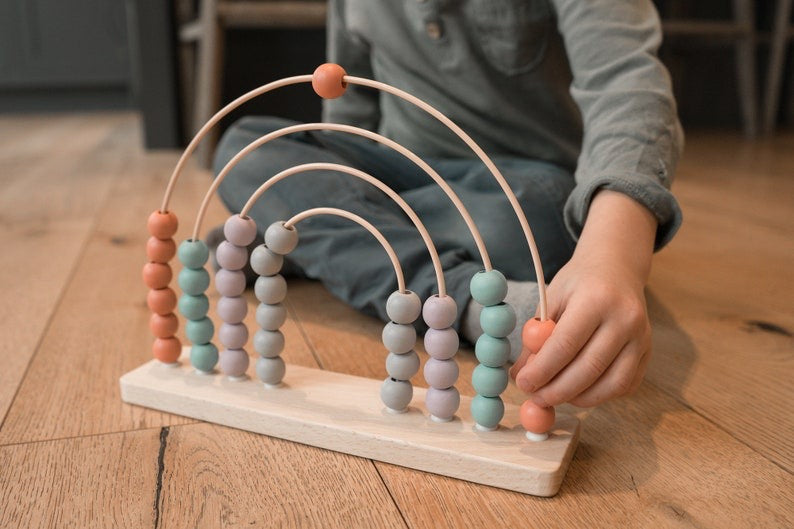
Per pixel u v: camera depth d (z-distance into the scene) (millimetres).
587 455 567
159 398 643
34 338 818
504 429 569
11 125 3395
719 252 1158
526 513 497
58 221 1426
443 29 987
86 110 3986
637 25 772
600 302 521
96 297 962
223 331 638
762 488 521
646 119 694
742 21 2639
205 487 530
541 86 1005
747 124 2766
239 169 891
